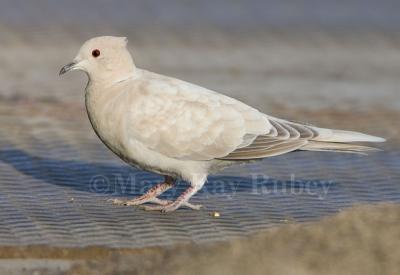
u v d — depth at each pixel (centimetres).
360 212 1152
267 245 1047
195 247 1070
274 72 2419
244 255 1018
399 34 2947
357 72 2444
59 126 1770
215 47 2723
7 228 1158
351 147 1271
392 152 1622
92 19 3030
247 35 2897
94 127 1281
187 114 1253
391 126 1828
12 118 1825
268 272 969
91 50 1269
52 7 3188
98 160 1546
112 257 1066
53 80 2261
